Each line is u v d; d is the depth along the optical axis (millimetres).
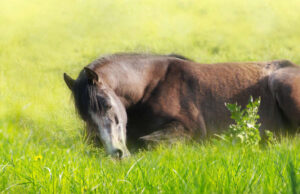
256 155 8430
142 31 30516
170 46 26156
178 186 6465
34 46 27328
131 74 11336
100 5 37094
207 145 10914
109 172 7707
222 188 6289
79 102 9656
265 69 12109
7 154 9461
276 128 11688
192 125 11500
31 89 18172
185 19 33312
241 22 31859
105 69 10945
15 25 32469
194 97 11766
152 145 10859
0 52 26109
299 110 11234
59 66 22672
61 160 8547
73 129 12195
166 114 11414
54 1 39469
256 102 9758
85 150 9742
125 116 10195
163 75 11836
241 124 9586
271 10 34156
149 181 6812
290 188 5867
